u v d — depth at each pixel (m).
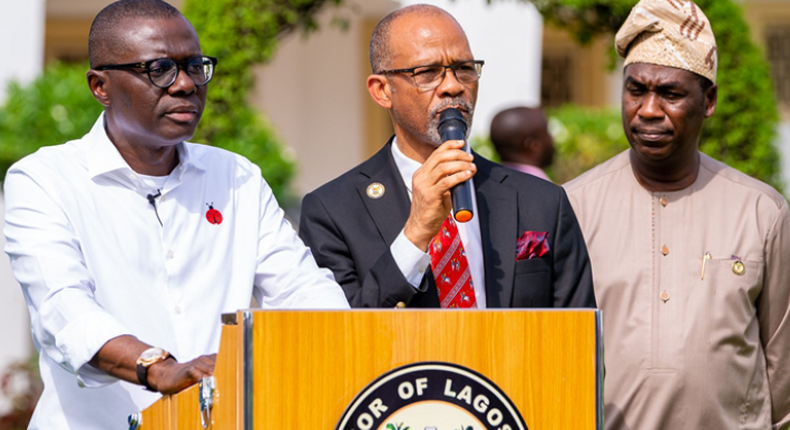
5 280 11.12
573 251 4.80
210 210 4.51
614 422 5.33
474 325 3.22
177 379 3.43
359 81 15.66
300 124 15.55
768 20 15.72
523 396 3.23
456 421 3.21
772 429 5.53
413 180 4.25
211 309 4.39
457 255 4.56
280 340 3.13
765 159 10.08
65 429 4.14
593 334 3.26
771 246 5.39
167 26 4.25
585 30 10.48
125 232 4.30
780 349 5.44
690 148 5.38
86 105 10.03
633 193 5.53
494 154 12.03
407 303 4.31
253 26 9.84
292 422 3.13
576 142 12.25
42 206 4.14
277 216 4.69
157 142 4.29
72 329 3.74
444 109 4.55
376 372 3.18
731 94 9.95
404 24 4.65
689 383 5.22
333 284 4.48
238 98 9.96
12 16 10.87
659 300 5.34
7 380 10.93
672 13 5.27
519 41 12.88
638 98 5.34
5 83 10.59
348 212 4.81
